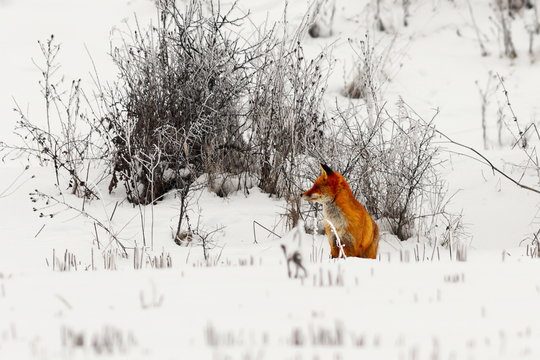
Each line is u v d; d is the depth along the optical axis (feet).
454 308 46.68
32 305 48.14
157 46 115.85
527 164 113.39
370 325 42.16
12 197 103.76
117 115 109.29
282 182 108.27
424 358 34.91
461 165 119.03
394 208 100.22
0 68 152.35
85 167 113.19
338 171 101.71
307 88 112.88
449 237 92.38
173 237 94.89
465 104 147.02
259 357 34.40
